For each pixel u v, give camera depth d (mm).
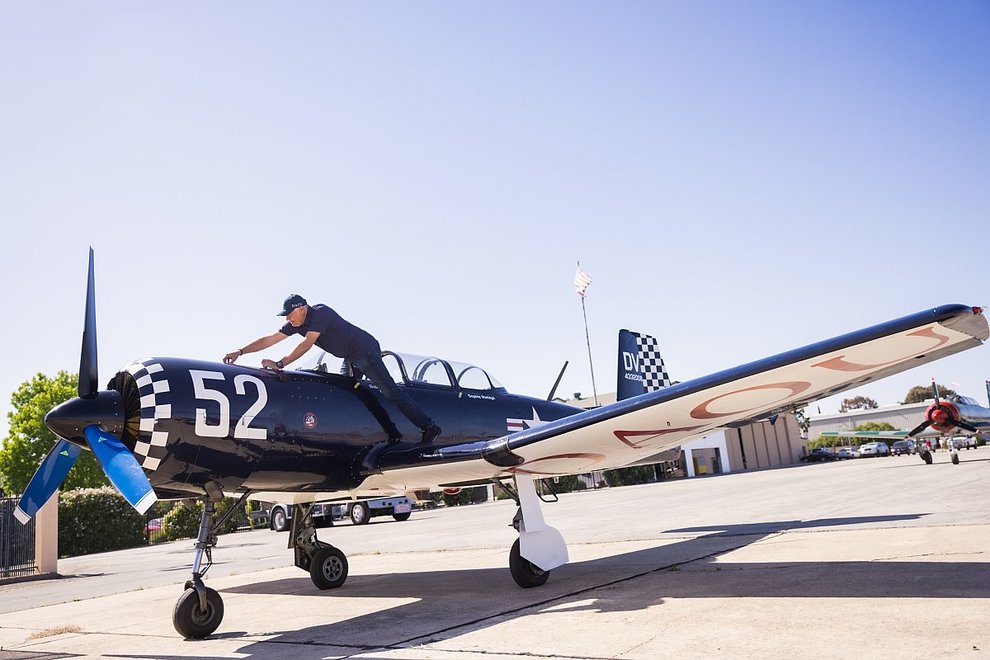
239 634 4238
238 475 4602
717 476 34406
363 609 4699
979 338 3467
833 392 4395
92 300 4641
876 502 9055
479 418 6473
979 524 5773
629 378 10141
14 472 32906
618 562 5891
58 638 4824
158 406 4227
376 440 5355
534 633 3404
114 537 23422
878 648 2580
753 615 3332
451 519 17375
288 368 5445
